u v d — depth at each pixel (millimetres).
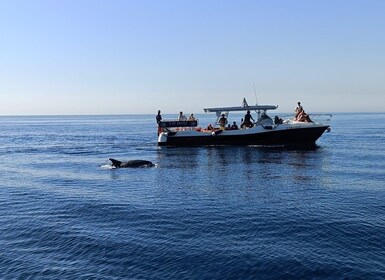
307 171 28281
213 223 15852
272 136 44438
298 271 11438
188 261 12227
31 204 19703
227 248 13156
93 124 159250
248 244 13492
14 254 13180
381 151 40281
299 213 17031
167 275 11398
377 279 10867
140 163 31953
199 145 46469
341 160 33750
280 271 11477
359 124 116500
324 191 21422
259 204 18750
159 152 42625
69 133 86938
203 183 24578
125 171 29938
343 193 20812
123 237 14430
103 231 15172
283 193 21125
